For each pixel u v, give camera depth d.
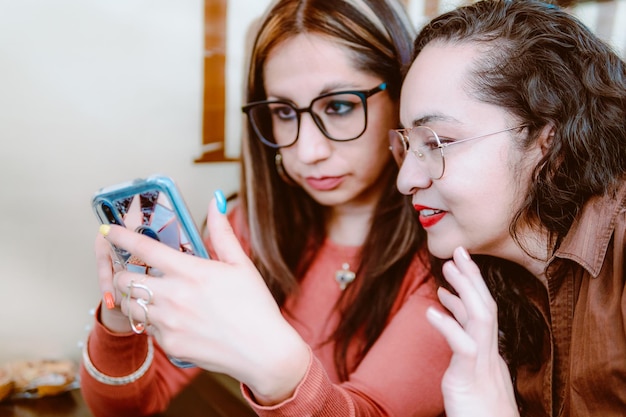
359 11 0.81
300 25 0.80
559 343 0.67
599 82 0.62
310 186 0.89
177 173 1.16
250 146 0.99
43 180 1.03
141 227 0.56
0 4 0.94
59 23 1.00
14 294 1.04
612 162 0.62
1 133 0.98
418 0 1.16
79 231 1.08
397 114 0.87
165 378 0.98
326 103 0.82
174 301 0.50
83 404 1.00
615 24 1.20
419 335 0.82
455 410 0.50
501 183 0.60
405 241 0.90
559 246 0.64
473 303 0.51
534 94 0.60
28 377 1.01
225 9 1.15
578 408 0.63
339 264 0.99
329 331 0.97
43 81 1.00
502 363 0.55
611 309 0.59
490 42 0.61
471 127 0.60
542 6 0.67
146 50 1.08
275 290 1.00
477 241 0.63
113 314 0.74
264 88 0.88
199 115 1.17
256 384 0.51
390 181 0.91
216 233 0.53
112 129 1.08
